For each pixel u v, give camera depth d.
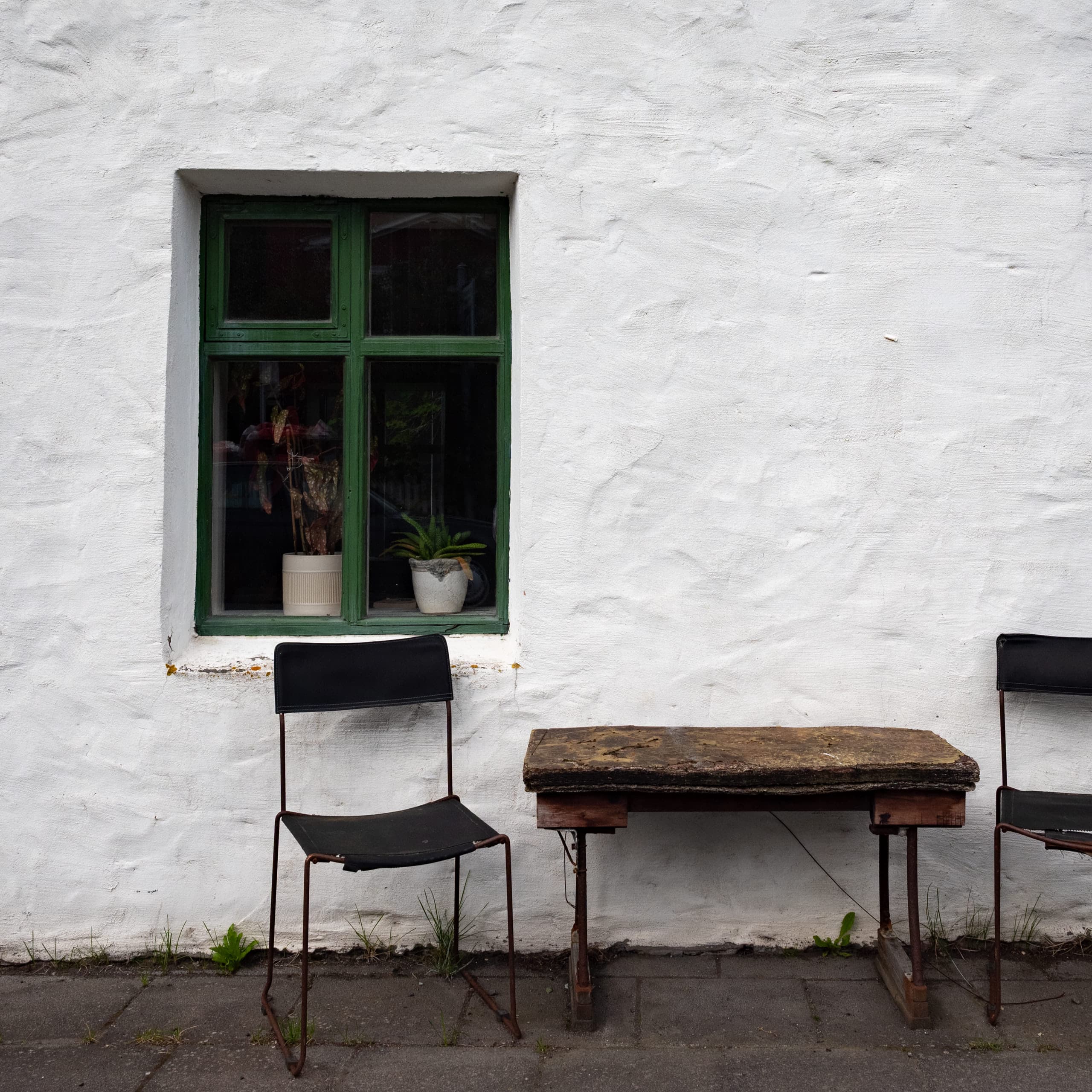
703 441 3.21
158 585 3.18
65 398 3.16
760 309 3.21
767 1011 2.89
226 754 3.21
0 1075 2.60
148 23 3.15
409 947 3.26
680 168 3.20
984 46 3.21
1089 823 2.80
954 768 2.67
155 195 3.17
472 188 3.33
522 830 3.24
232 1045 2.74
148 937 3.23
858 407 3.22
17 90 3.14
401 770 3.23
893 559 3.23
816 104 3.21
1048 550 3.23
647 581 3.22
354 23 3.17
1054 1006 2.91
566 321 3.19
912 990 2.80
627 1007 2.92
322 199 3.39
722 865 3.26
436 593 3.48
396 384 3.46
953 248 3.22
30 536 3.17
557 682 3.22
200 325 3.41
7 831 3.21
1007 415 3.22
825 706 3.25
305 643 3.04
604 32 3.18
